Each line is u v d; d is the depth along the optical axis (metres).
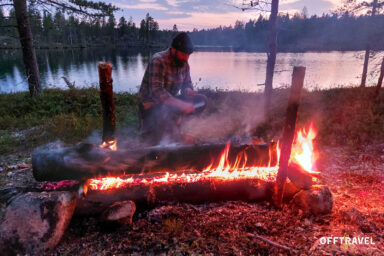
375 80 13.72
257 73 33.69
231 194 2.46
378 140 4.84
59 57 63.28
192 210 2.30
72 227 2.13
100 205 2.21
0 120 6.41
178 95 3.76
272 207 2.41
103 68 2.52
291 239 1.95
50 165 2.23
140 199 2.27
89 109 7.56
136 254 1.79
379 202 2.68
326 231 2.06
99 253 1.81
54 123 6.03
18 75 29.02
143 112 3.65
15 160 4.22
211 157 2.53
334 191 2.99
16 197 2.07
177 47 3.17
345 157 4.16
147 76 3.46
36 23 10.11
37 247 1.80
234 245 1.85
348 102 7.69
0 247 1.75
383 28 9.42
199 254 1.76
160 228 2.05
